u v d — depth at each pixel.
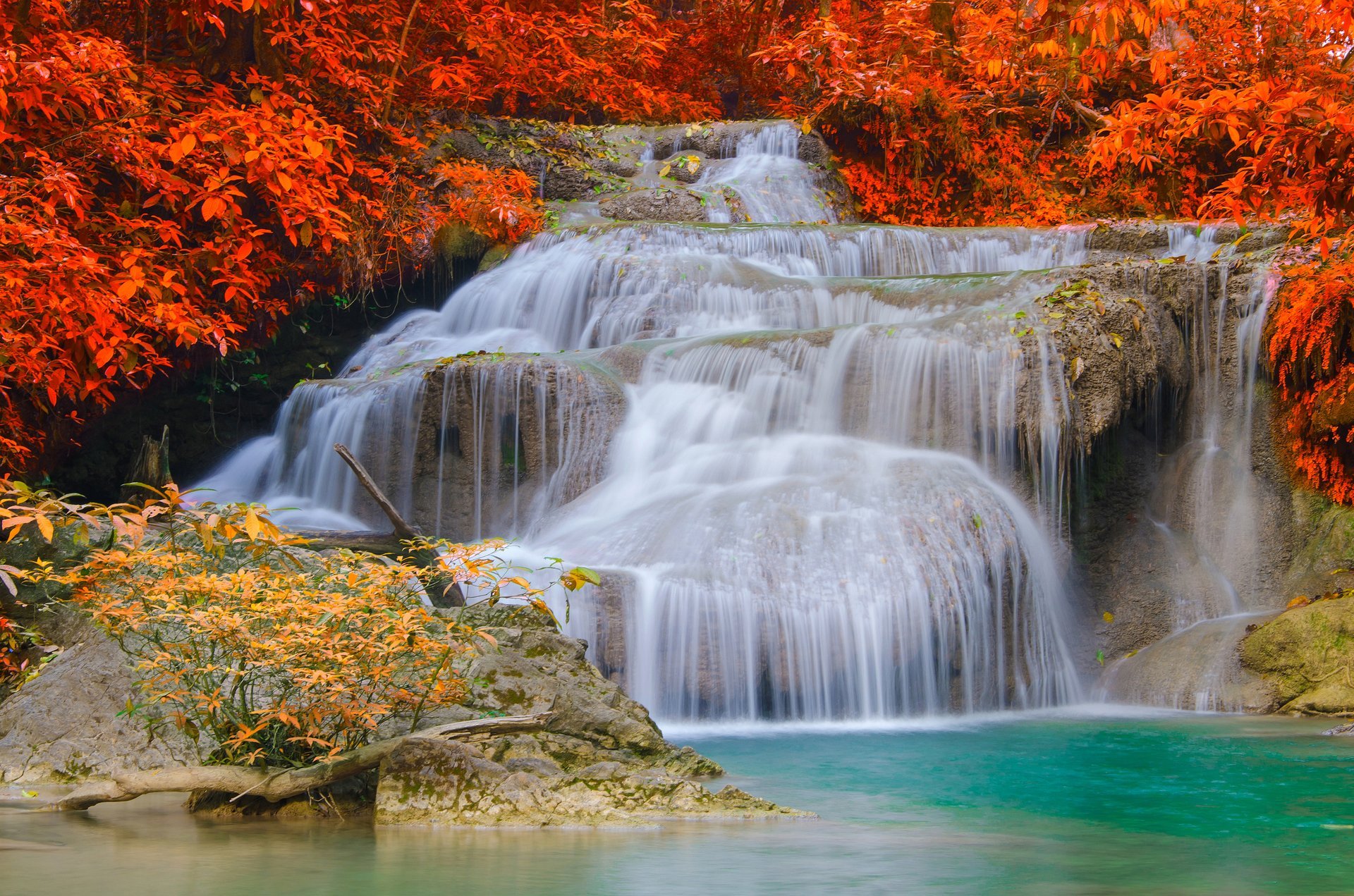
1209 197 13.59
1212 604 11.11
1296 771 6.34
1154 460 12.10
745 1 25.67
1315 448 11.31
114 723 5.48
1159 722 8.86
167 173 10.73
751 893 3.46
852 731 8.34
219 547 5.46
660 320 14.27
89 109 11.98
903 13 20.47
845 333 12.15
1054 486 10.88
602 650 8.48
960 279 13.52
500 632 6.39
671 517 9.98
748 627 8.75
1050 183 20.84
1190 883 3.62
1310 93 8.40
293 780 4.81
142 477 8.65
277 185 9.17
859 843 4.29
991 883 3.60
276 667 4.99
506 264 16.22
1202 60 17.81
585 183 19.00
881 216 20.16
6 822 4.65
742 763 6.68
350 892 3.46
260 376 16.22
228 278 10.45
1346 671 9.21
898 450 11.18
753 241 15.91
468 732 5.14
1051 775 6.22
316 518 12.77
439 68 17.44
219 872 3.74
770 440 11.54
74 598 5.21
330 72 15.92
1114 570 11.33
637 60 22.08
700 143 20.53
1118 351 11.24
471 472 12.39
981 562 9.68
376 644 4.87
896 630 9.07
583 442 12.14
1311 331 11.02
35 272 8.63
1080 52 12.18
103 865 3.84
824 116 20.58
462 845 4.23
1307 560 11.20
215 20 13.84
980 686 9.52
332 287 16.31
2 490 4.98
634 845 4.23
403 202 16.38
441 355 14.98
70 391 9.76
